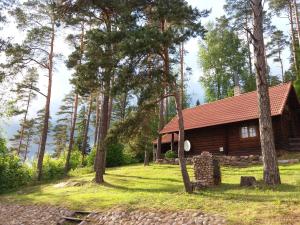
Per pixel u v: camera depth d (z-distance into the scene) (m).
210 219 11.60
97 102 45.62
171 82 16.30
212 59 51.09
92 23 24.77
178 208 13.51
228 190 15.30
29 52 28.22
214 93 51.25
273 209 11.47
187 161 27.02
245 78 50.78
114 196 17.75
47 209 17.64
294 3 39.28
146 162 29.67
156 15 16.22
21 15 28.16
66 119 63.06
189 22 16.30
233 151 26.89
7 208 19.95
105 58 17.03
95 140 45.38
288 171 18.47
